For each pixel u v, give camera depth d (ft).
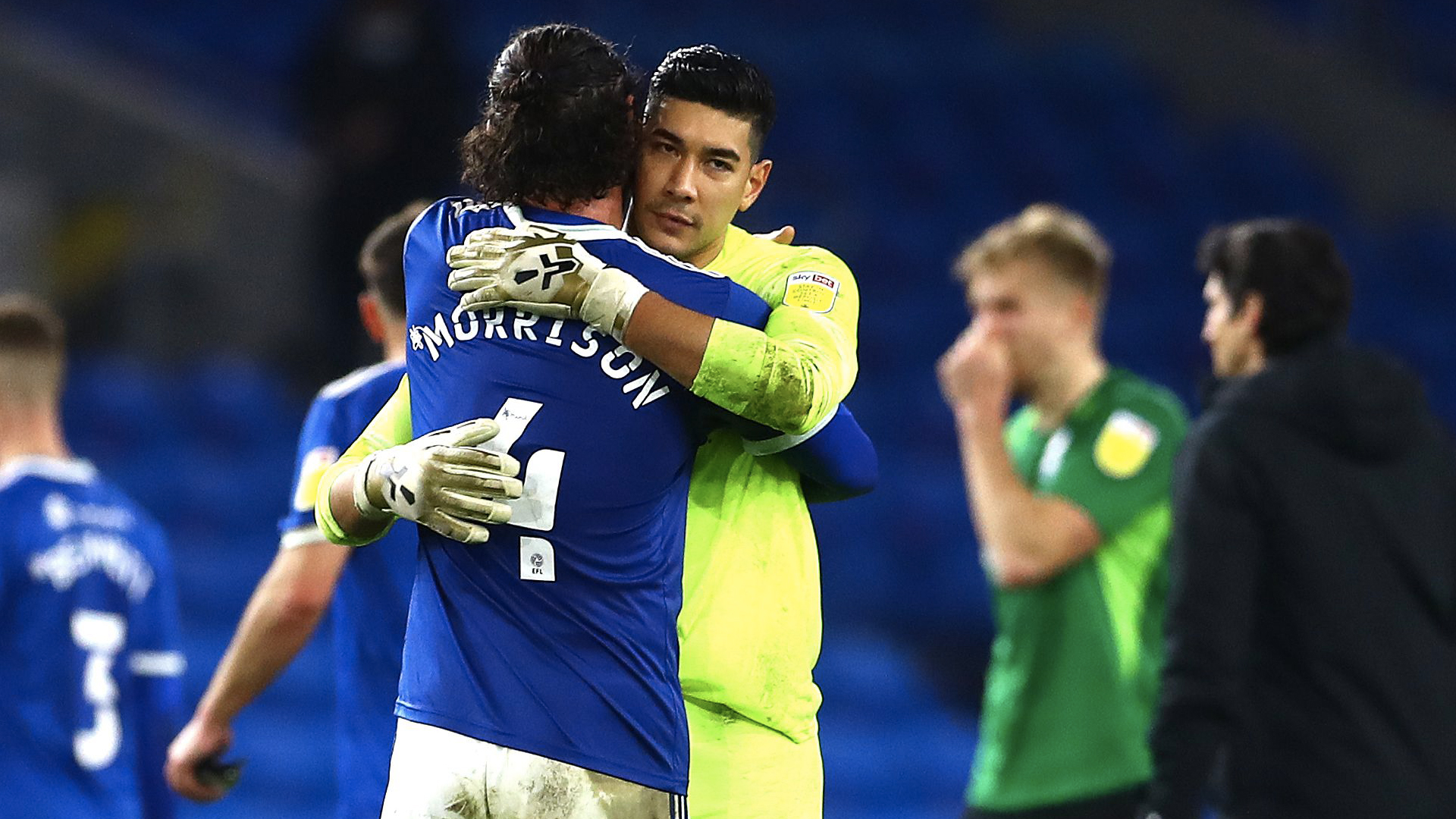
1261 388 31.91
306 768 70.74
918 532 92.07
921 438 99.86
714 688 24.73
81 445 89.81
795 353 22.33
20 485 40.16
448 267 22.99
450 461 21.38
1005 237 41.68
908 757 77.56
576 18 125.18
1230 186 129.08
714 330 21.75
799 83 129.49
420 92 81.51
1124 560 39.11
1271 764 31.14
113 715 40.42
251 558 82.53
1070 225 41.98
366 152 81.87
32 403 41.93
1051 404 41.70
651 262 22.58
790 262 25.21
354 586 32.68
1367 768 30.58
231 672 33.06
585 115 22.49
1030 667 39.34
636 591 22.45
